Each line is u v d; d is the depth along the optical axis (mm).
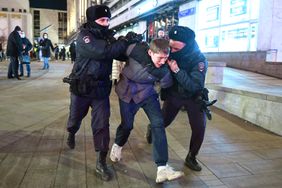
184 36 3293
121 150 4117
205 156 4172
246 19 12672
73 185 3197
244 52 12547
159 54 3031
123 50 3170
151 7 21578
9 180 3260
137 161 3883
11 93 8586
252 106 5891
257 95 5715
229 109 6664
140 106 3350
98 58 3145
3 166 3609
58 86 10305
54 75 13867
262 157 4180
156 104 3324
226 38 14000
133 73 3232
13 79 11727
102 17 3184
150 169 3652
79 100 3492
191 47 3373
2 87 9641
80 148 4266
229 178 3504
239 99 6312
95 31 3170
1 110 6414
